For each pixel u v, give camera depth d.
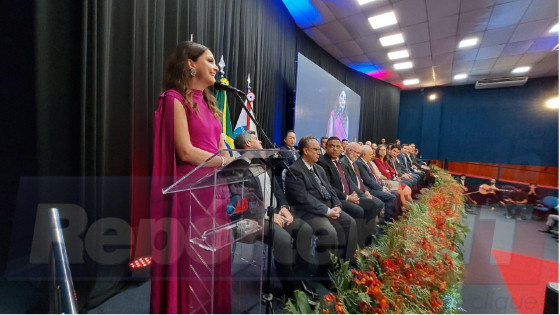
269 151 0.91
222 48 2.74
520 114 8.00
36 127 1.17
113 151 1.54
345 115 6.52
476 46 5.59
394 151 4.28
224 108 2.57
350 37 5.30
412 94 9.82
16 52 1.14
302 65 4.54
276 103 4.23
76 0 1.28
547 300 0.69
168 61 1.01
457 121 9.02
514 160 8.03
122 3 1.54
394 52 6.06
